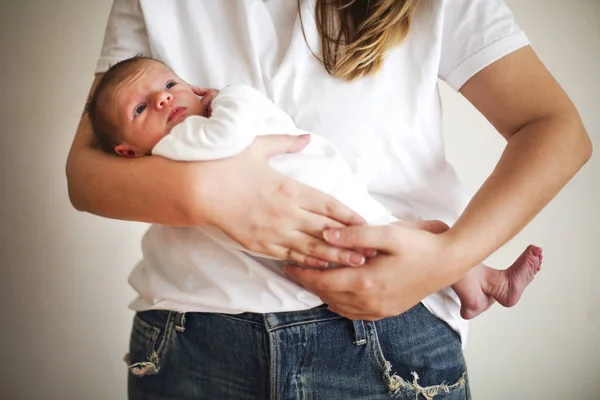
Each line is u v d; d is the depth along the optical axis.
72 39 1.56
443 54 1.01
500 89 0.97
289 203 0.84
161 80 0.97
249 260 0.92
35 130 1.56
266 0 1.03
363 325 0.94
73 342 1.65
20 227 1.58
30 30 1.54
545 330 1.68
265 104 0.94
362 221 0.85
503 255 1.65
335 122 0.98
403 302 0.87
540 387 1.70
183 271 0.97
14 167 1.56
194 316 0.98
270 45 1.02
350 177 0.94
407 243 0.83
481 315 1.69
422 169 1.02
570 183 1.60
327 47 0.99
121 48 1.08
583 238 1.62
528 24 1.56
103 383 1.69
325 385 0.94
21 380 1.64
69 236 1.61
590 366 1.68
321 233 0.84
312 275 0.86
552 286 1.65
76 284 1.63
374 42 0.95
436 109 1.02
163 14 1.04
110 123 0.97
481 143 1.62
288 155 0.92
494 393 1.72
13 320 1.61
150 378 1.05
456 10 0.99
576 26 1.55
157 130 0.95
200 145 0.84
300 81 0.99
